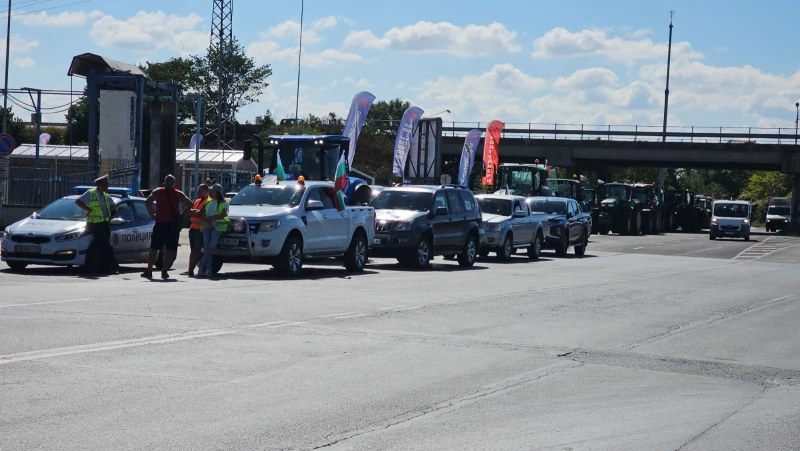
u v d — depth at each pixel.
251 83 99.12
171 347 10.20
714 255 39.25
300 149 28.58
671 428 7.71
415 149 40.62
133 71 39.59
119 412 7.29
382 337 11.73
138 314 12.62
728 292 21.09
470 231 26.08
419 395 8.49
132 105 37.22
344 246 21.56
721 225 58.72
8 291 14.96
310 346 10.77
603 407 8.41
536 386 9.21
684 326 14.50
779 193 115.31
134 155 37.41
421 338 11.82
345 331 12.07
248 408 7.64
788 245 51.78
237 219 19.22
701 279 24.86
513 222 30.12
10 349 9.63
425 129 40.41
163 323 11.90
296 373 9.18
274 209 19.81
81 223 19.31
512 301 16.72
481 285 19.80
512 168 48.81
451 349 11.12
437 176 40.41
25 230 18.91
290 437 6.80
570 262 30.81
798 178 78.31
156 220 18.41
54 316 12.10
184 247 28.73
